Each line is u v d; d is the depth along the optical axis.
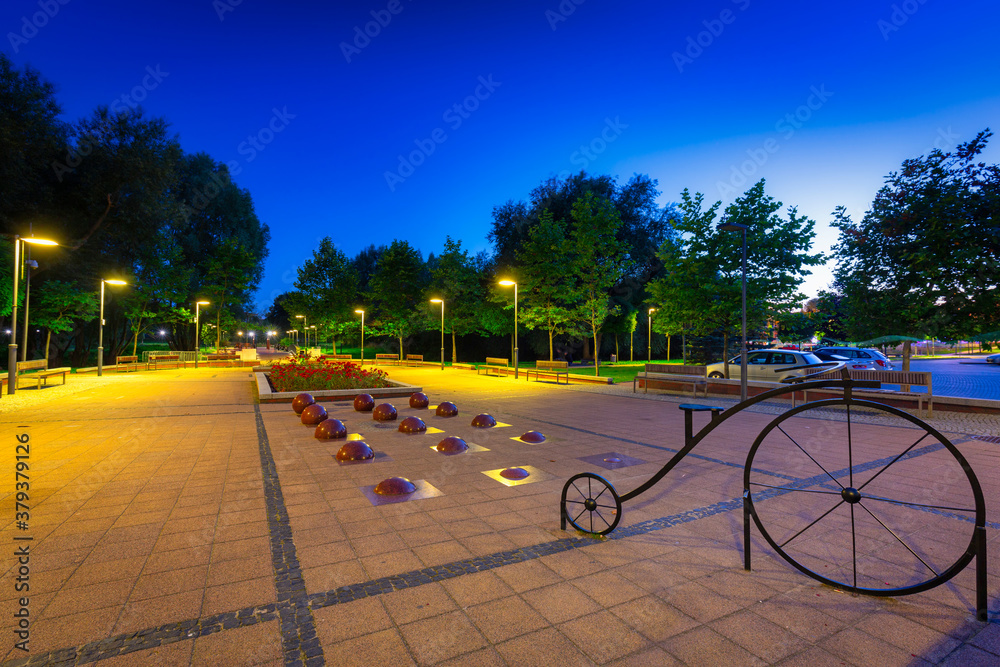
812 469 6.84
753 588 3.52
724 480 6.31
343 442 8.63
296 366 17.67
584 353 41.09
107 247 27.41
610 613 3.19
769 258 16.75
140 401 14.16
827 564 3.90
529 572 3.77
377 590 3.49
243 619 3.11
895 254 11.73
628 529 4.64
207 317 42.91
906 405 12.07
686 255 18.41
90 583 3.56
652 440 9.11
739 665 2.65
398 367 34.88
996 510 5.07
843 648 2.81
